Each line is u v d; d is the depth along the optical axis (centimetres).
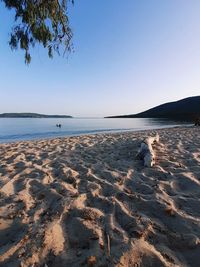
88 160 645
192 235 247
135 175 476
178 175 458
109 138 1276
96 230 260
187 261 212
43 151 828
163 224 276
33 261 212
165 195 361
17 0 427
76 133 2528
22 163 609
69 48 504
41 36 463
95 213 301
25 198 358
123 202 342
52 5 450
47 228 263
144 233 253
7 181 445
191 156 629
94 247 230
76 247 234
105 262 208
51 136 2181
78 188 406
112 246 231
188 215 295
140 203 336
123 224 277
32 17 442
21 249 226
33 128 3591
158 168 515
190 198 346
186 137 1134
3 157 717
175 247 232
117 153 740
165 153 680
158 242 240
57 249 229
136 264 206
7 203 343
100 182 436
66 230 265
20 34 467
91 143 1038
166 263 207
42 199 357
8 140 1862
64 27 487
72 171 512
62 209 312
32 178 466
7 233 260
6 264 208
